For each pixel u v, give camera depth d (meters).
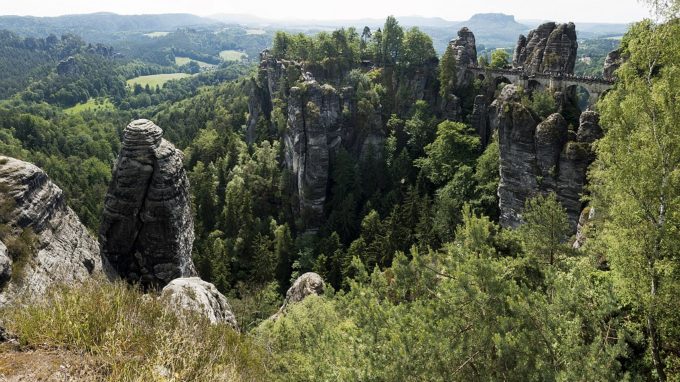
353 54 112.06
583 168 53.09
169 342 13.45
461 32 112.69
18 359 11.75
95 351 12.61
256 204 93.19
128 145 32.19
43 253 23.67
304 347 24.73
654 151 22.58
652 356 19.50
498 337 15.24
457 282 17.80
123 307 14.89
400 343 16.25
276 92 111.38
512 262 25.50
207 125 151.50
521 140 58.31
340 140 93.56
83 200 120.62
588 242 29.94
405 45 109.06
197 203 90.88
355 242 67.31
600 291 17.92
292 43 119.62
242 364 16.45
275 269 74.94
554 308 16.80
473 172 80.56
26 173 24.66
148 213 32.75
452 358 16.02
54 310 13.53
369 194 91.94
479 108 92.19
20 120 165.75
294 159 91.88
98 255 30.19
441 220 69.62
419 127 96.44
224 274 67.44
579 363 14.61
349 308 22.36
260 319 56.12
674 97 23.06
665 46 24.95
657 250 21.59
